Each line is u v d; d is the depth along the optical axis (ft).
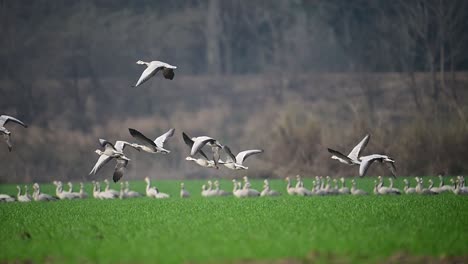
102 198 172.86
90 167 265.34
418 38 295.48
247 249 82.84
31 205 149.18
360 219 108.37
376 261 78.33
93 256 81.51
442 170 213.87
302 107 280.10
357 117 221.46
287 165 228.43
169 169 270.05
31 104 301.43
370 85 290.15
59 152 269.44
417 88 287.28
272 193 168.66
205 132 293.43
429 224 101.24
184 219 112.37
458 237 89.86
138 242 88.94
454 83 265.54
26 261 82.28
